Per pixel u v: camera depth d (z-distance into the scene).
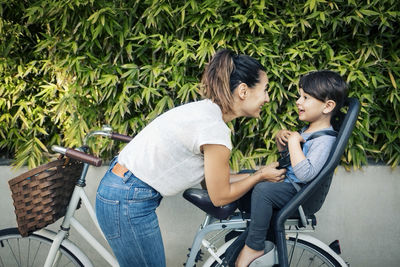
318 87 1.39
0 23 2.25
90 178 2.12
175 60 2.05
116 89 2.06
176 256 2.19
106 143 2.12
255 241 1.37
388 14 1.94
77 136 2.10
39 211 1.46
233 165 2.11
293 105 2.13
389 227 2.15
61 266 2.29
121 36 2.00
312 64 2.10
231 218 1.52
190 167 1.20
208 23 2.06
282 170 1.33
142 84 2.09
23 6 2.24
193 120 1.14
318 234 2.17
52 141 2.38
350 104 1.34
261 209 1.36
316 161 1.29
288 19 2.04
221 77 1.17
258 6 1.97
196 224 2.14
